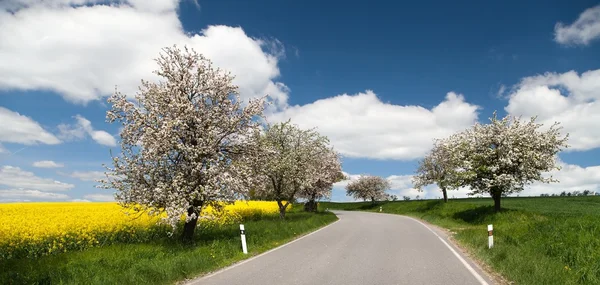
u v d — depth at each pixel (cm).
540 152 2919
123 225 1784
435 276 960
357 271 1031
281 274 999
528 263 965
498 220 2647
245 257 1323
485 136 3064
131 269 977
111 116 1520
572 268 995
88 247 1533
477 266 1105
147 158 1455
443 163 4856
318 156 4025
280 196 3178
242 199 1675
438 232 2248
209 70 1666
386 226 2677
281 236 1933
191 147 1503
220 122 1627
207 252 1284
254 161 1766
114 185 1482
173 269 995
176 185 1428
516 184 2902
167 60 1622
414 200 7050
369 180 7600
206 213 1656
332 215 3981
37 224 1664
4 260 1277
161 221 1438
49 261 1134
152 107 1534
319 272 1021
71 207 2534
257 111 1725
